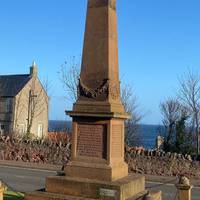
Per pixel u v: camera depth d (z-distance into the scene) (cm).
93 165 1038
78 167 1052
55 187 1030
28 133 3622
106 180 1017
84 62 1103
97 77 1083
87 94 1084
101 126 1051
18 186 1667
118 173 1056
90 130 1063
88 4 1115
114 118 1053
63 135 3697
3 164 2494
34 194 1020
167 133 3186
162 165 2181
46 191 1035
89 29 1106
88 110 1061
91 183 995
